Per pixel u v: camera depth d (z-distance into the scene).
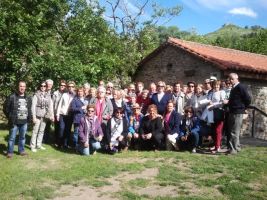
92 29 15.77
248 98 9.26
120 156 9.54
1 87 12.63
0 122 13.76
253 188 7.00
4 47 12.09
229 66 14.95
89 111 9.77
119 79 21.09
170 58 18.86
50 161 8.88
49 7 14.49
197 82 16.84
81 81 13.12
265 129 16.33
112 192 6.82
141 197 6.55
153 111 10.31
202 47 19.36
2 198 6.36
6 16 11.95
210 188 7.04
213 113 9.83
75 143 10.45
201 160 8.95
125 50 21.77
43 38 13.52
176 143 10.16
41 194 6.56
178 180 7.47
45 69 12.70
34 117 9.79
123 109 10.23
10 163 8.52
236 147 9.65
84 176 7.65
